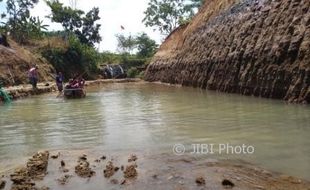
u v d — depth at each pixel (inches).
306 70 622.5
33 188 268.4
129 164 317.4
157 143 392.8
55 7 2460.6
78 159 338.6
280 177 273.9
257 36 849.5
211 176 279.0
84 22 2559.1
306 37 655.8
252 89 802.2
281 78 693.3
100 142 409.4
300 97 624.4
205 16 1393.9
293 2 751.1
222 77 984.9
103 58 2605.8
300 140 378.9
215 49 1095.0
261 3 905.5
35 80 1162.0
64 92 973.2
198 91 1042.7
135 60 2635.3
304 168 292.7
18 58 1529.3
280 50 716.0
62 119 595.2
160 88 1294.3
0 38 1561.3
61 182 280.1
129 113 637.3
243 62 872.9
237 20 1013.8
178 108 674.8
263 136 403.9
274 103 647.1
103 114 636.1
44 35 2196.1
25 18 2058.3
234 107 637.9
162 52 1903.3
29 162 325.4
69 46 2124.8
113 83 1795.0
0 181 286.2
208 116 558.6
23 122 581.6
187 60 1366.9
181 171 293.1
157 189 257.6
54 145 406.6
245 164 309.0
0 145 421.7
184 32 1640.0
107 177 286.0
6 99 925.8
